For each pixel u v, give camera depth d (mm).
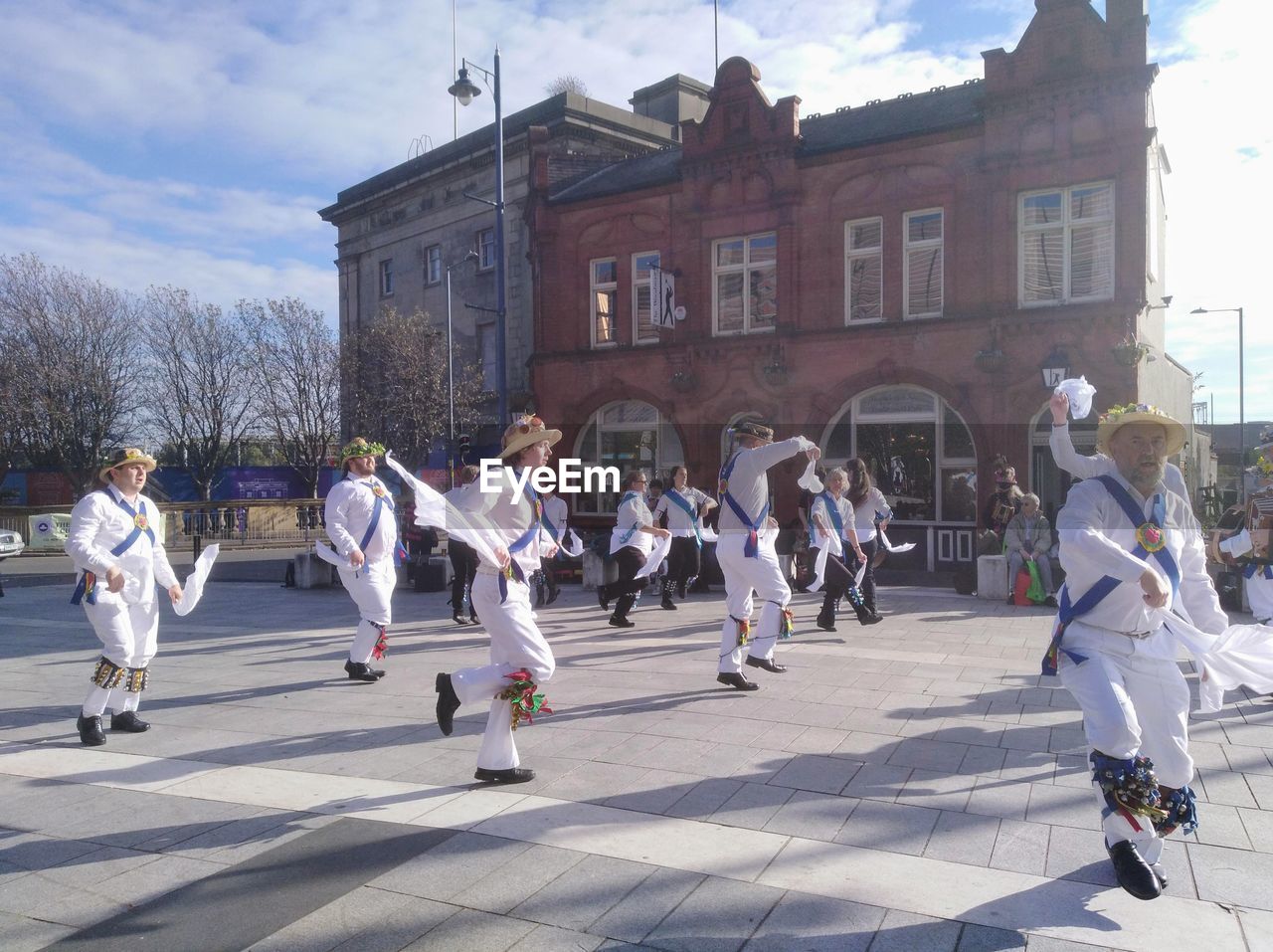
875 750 5520
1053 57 15898
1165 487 3914
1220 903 3588
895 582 15516
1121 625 3756
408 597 14570
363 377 29641
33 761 5758
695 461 19656
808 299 18375
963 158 16766
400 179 31781
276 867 4062
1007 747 5551
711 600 13102
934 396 17406
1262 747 5602
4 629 12062
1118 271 15484
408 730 6262
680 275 19844
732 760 5367
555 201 21672
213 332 37812
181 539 33344
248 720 6664
